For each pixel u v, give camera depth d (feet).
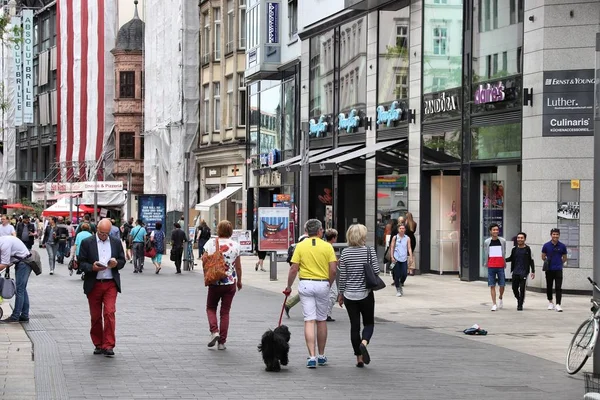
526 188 118.01
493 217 130.11
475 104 130.11
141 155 335.06
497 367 60.80
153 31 309.63
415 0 147.13
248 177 237.04
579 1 113.60
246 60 222.07
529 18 117.70
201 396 48.42
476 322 87.92
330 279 60.03
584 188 113.60
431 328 83.56
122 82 335.67
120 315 91.25
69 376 54.08
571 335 78.59
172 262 205.16
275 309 98.48
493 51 126.41
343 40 175.01
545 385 54.03
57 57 386.73
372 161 160.66
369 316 59.93
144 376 54.54
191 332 77.30
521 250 97.76
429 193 145.59
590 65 113.70
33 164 429.38
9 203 449.48
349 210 175.11
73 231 210.59
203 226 204.64
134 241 169.37
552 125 114.52
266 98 223.10
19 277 83.61
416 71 146.61
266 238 143.02
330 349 68.59
